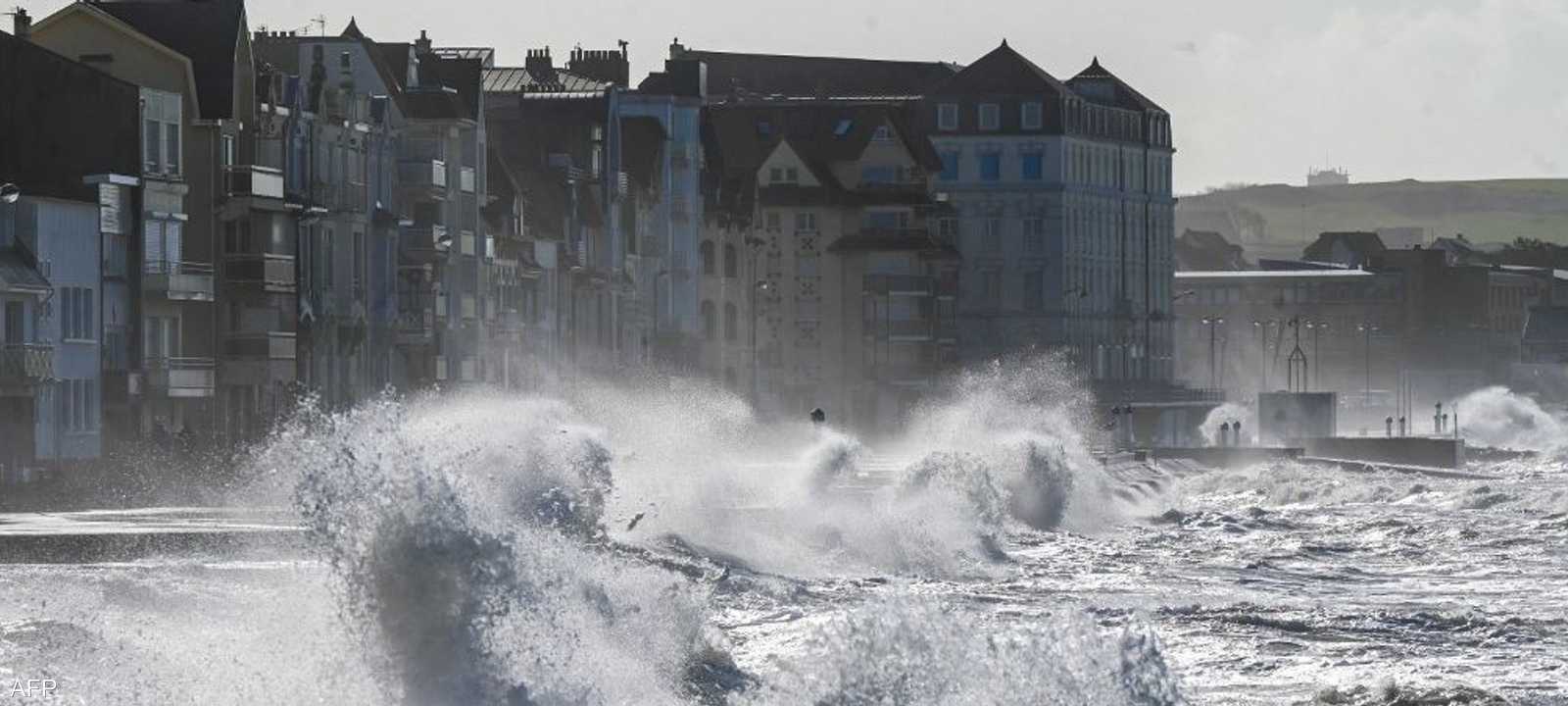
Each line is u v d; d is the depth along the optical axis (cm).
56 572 9962
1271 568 16425
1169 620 12306
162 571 9969
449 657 6456
